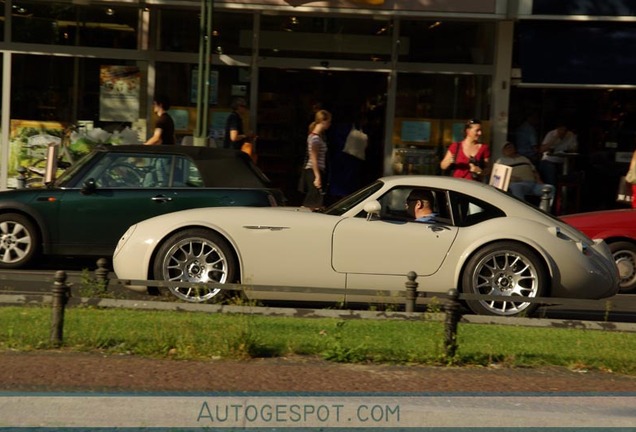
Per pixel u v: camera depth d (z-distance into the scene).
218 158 21.95
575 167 32.03
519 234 17.12
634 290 22.34
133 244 17.45
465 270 17.12
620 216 22.28
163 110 27.38
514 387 12.12
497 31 31.53
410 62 31.75
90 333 13.90
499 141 31.64
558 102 32.12
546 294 17.12
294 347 13.62
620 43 29.89
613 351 14.08
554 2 29.33
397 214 17.58
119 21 31.33
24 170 26.22
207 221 17.31
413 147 32.03
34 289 18.81
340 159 31.92
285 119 31.95
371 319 14.56
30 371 12.11
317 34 31.64
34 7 31.09
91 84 31.44
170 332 13.81
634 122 32.22
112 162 21.83
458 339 14.02
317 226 17.20
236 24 31.50
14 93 31.25
